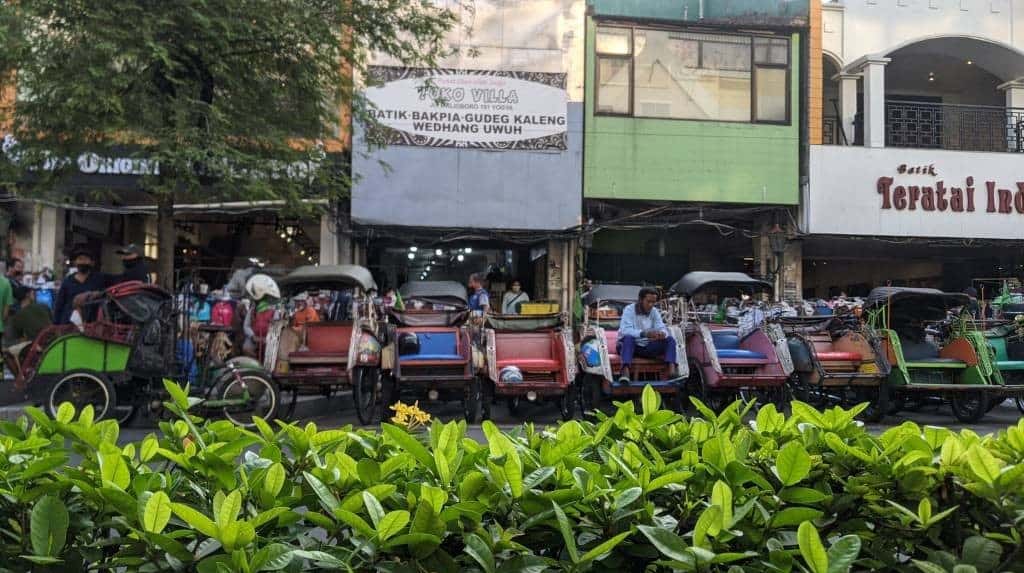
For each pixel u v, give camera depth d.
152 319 8.77
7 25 8.94
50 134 9.70
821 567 1.54
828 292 22.73
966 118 18.86
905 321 10.79
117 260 16.95
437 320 10.05
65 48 9.18
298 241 17.66
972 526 2.06
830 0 18.80
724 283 10.97
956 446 2.06
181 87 9.90
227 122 9.77
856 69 18.27
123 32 8.92
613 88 16.47
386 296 13.29
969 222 17.11
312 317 10.73
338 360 9.37
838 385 9.81
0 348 9.90
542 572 1.63
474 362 9.18
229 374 8.67
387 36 11.24
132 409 8.97
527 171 16.03
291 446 2.20
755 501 1.82
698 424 2.56
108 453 1.93
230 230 18.38
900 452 2.26
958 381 10.14
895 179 17.05
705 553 1.59
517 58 16.09
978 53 19.19
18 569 1.75
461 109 15.82
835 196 16.83
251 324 10.52
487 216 15.87
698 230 19.77
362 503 1.72
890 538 2.08
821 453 2.34
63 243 14.98
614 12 16.52
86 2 9.06
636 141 16.41
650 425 2.61
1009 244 17.45
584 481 1.84
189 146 9.44
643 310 9.75
